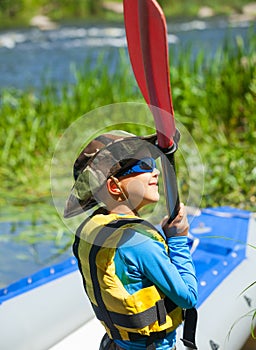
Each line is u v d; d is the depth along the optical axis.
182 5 62.81
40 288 7.67
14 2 60.22
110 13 62.50
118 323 5.07
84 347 7.11
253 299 8.22
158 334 5.05
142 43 5.04
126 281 4.99
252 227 9.34
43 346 7.37
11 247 12.07
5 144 16.58
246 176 13.85
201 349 6.93
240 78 17.80
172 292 4.99
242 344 7.89
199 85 18.36
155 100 5.07
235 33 45.28
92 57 35.97
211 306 7.42
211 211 9.73
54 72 32.31
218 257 8.47
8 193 14.75
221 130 16.53
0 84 29.42
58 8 62.28
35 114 17.89
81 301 7.86
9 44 44.12
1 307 7.20
